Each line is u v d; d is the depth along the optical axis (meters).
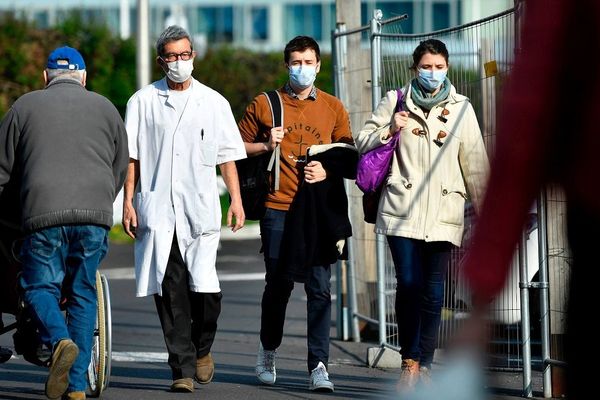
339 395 15.74
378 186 15.29
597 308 5.89
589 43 5.41
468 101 15.30
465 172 15.27
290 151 15.93
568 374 6.05
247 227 50.56
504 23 14.91
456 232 15.21
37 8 87.62
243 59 63.69
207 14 118.12
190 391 15.67
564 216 5.99
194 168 15.54
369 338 21.91
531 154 5.45
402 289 15.20
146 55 52.31
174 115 15.60
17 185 14.48
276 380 17.22
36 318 13.68
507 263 5.45
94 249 14.20
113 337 22.70
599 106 5.44
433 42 15.15
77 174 14.05
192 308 15.98
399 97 15.52
